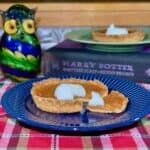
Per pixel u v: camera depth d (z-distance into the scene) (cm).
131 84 39
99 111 33
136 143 29
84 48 48
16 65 45
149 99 35
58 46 50
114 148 28
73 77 42
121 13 65
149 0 65
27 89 38
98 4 65
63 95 34
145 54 45
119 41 47
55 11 65
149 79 45
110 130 31
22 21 45
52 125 29
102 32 52
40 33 65
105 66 45
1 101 35
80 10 65
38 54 47
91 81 40
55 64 48
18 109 33
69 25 66
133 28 60
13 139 30
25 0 64
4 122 33
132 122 31
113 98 35
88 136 30
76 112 33
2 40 46
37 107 34
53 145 28
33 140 29
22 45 45
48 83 39
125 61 44
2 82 46
